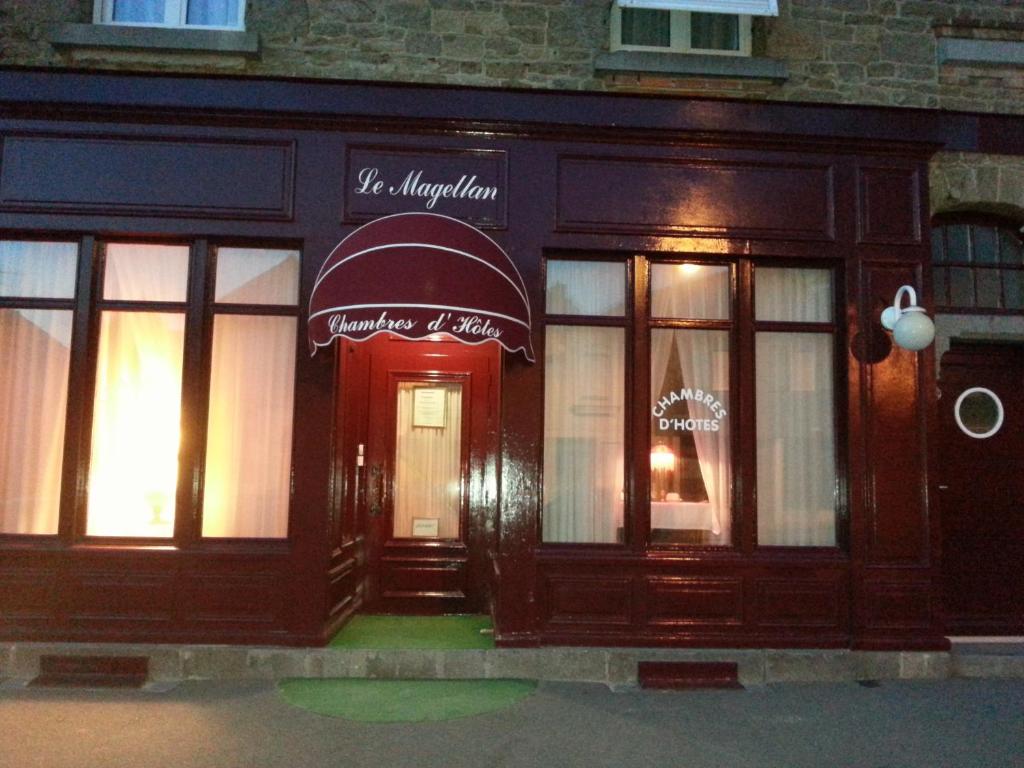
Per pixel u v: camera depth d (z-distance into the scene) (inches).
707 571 232.4
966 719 195.5
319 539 227.3
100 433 236.4
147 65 240.7
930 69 258.4
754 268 248.4
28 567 224.8
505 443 233.3
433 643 232.2
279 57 243.1
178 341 239.6
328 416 231.3
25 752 167.8
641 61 245.6
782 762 167.9
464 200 238.4
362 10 246.4
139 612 224.2
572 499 242.4
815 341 249.1
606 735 181.8
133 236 235.3
